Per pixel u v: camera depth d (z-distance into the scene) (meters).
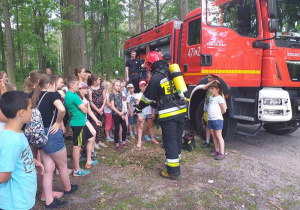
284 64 4.50
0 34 19.86
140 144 5.06
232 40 4.62
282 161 4.31
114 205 2.89
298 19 4.79
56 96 2.79
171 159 3.54
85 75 4.73
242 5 4.72
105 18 19.14
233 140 5.64
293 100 4.65
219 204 2.93
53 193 3.04
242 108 4.66
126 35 22.39
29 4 8.16
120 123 4.92
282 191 3.24
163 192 3.20
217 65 4.60
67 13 8.83
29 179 1.92
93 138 4.00
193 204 2.92
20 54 26.02
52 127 2.74
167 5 26.20
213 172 3.82
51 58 21.20
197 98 5.55
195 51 5.38
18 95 1.80
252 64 4.52
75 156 3.63
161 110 3.55
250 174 3.75
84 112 3.52
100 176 3.70
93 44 24.98
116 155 4.55
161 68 3.60
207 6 4.50
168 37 6.21
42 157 2.81
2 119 2.09
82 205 2.91
